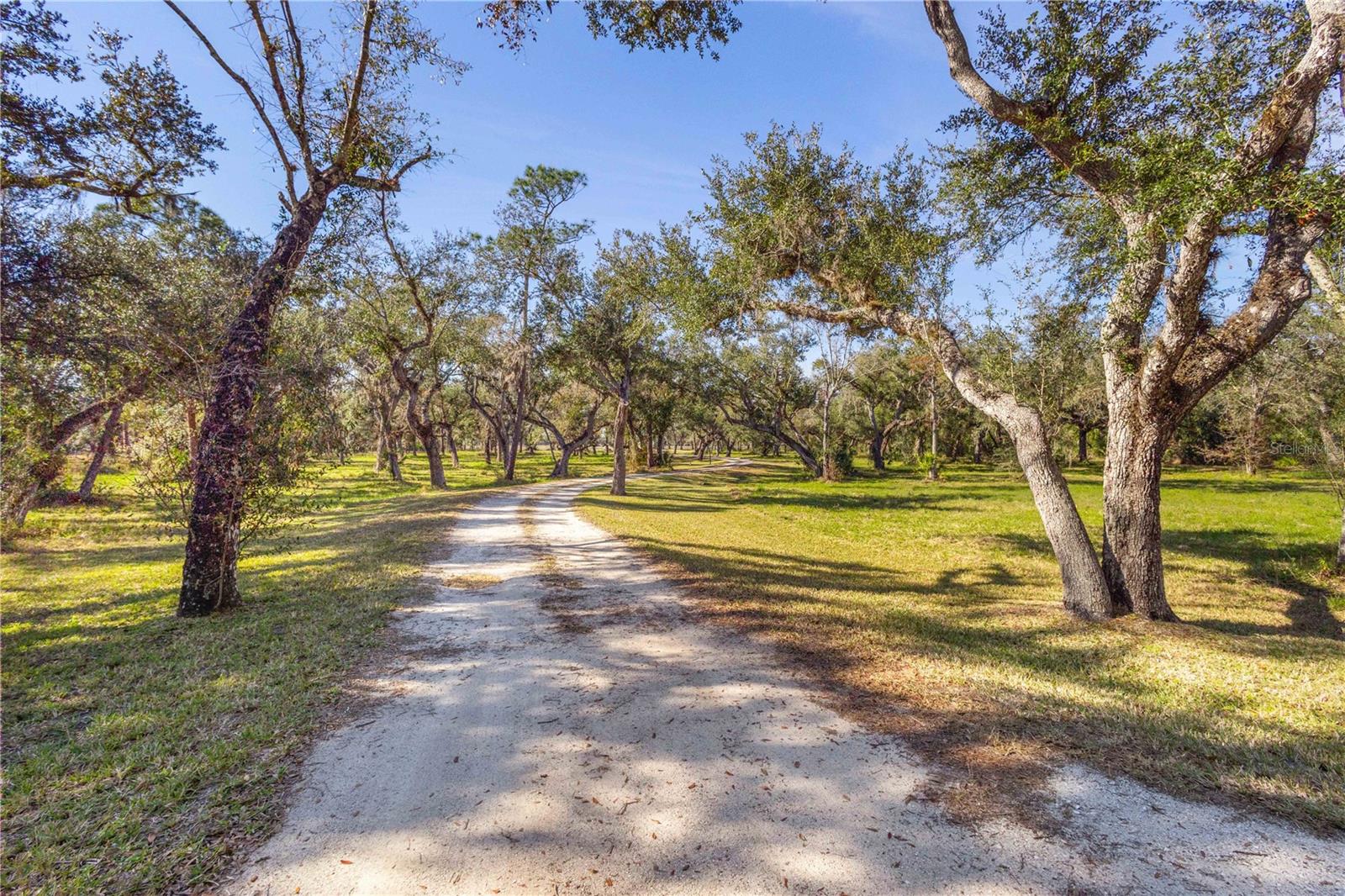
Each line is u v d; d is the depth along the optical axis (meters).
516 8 8.65
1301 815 3.42
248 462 8.16
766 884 2.90
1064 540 8.30
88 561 12.91
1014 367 18.42
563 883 2.91
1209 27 7.10
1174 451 43.06
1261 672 5.96
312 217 9.02
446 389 51.22
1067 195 8.92
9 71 8.03
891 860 3.07
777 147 10.84
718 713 4.93
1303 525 18.47
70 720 4.77
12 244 7.50
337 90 10.09
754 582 10.16
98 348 7.84
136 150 9.75
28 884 2.88
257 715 4.85
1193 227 6.61
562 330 28.84
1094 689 5.46
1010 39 8.41
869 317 10.52
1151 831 3.29
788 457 87.19
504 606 8.47
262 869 3.01
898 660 6.21
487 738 4.48
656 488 34.50
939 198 9.80
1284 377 14.38
